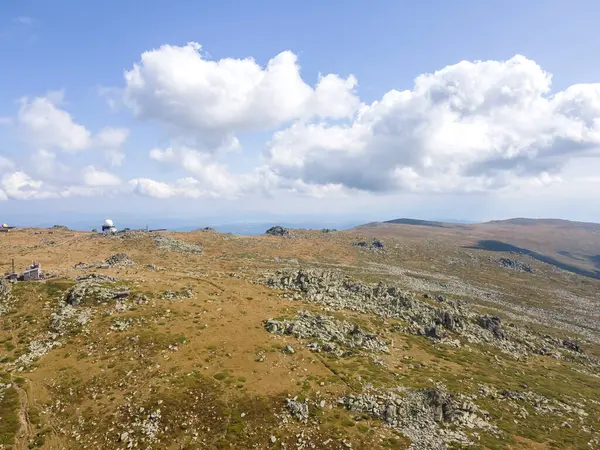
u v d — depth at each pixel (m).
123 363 68.81
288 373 70.00
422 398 65.94
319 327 91.06
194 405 59.00
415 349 92.88
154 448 50.28
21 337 75.06
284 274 134.12
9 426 51.16
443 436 57.22
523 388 81.00
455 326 113.19
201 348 76.19
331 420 57.97
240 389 63.78
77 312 85.12
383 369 77.06
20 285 93.44
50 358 69.44
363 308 113.38
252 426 55.59
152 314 87.75
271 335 84.62
